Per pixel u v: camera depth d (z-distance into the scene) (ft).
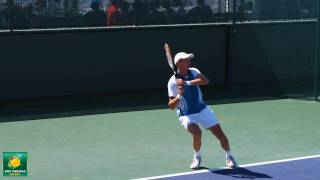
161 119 56.18
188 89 40.14
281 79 70.90
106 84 66.54
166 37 68.44
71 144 47.34
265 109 60.90
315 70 66.44
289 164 41.70
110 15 65.77
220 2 70.64
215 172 39.81
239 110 60.44
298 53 70.69
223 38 71.15
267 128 52.90
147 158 43.37
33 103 63.46
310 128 53.06
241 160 42.93
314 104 63.41
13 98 62.90
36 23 62.90
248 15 71.05
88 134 50.62
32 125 53.88
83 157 43.68
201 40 70.08
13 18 61.98
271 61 71.05
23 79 63.10
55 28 63.72
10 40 62.13
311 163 41.96
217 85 71.41
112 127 53.16
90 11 64.95
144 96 67.51
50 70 64.08
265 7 70.79
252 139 49.08
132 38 67.10
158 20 67.87
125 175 39.27
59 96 64.80
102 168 40.88
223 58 71.41
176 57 39.93
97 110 60.29
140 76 67.92
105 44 66.03
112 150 45.55
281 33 70.79
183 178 38.42
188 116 40.45
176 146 46.70
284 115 58.23
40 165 41.55
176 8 68.49
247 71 71.51
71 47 64.69
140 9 67.00
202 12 69.82
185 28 69.10
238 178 38.34
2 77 62.23
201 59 70.18
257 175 39.04
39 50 63.41
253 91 70.28
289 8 70.79
